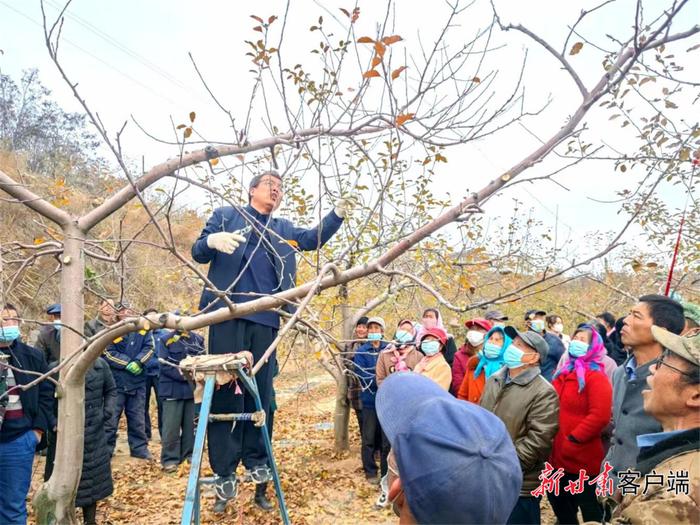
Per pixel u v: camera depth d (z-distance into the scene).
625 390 2.97
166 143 2.45
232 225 3.39
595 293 8.26
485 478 1.11
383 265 2.78
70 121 19.38
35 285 9.21
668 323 2.82
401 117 2.44
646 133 3.14
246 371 2.77
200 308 3.51
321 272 2.72
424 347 4.66
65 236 3.47
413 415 1.22
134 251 8.34
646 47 2.18
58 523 3.42
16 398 4.03
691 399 1.75
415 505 1.12
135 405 7.23
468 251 3.74
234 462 3.31
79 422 3.56
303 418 9.86
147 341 7.18
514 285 3.79
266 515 4.97
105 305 5.03
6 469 4.00
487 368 4.20
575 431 3.62
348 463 6.84
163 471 6.56
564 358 4.59
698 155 2.62
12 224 9.08
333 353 3.04
